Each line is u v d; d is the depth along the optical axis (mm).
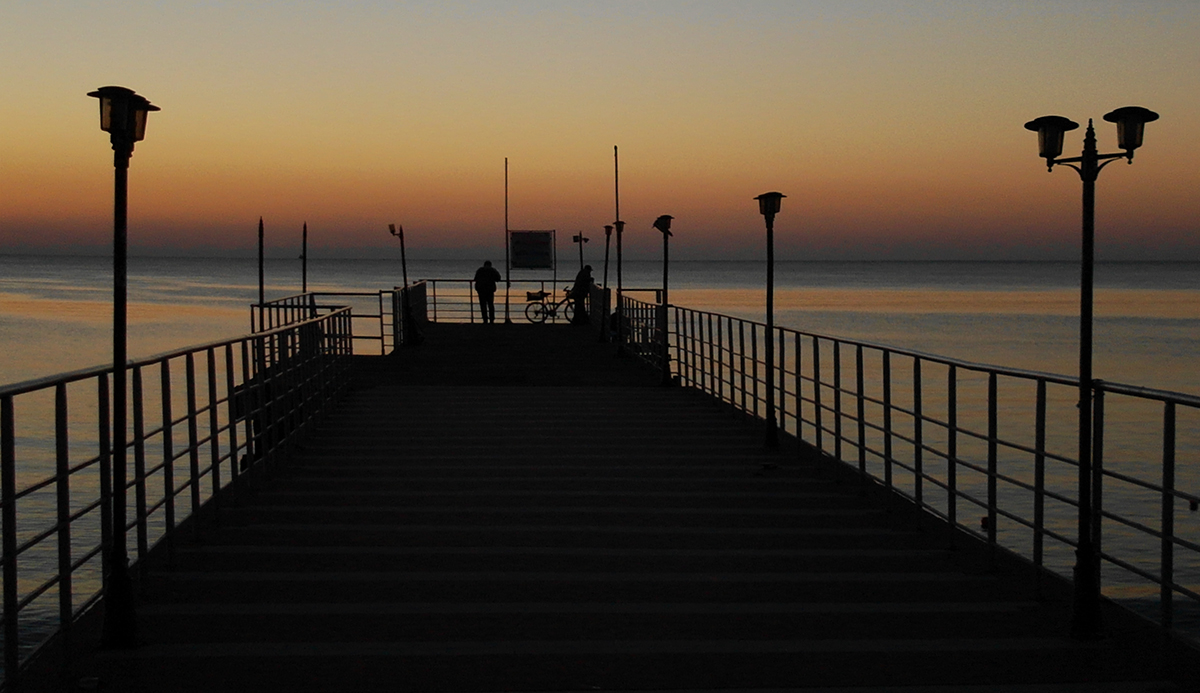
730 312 71375
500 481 8445
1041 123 4699
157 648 4523
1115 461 19250
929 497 16359
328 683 4152
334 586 5465
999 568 5863
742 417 11875
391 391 14570
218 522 6891
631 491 8062
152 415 21266
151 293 88312
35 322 51969
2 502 3854
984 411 26219
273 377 8836
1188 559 12750
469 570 5801
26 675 4215
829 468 8938
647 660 4445
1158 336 51562
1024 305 83000
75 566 4359
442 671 4289
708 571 5840
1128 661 4480
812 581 5641
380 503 7594
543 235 29031
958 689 4168
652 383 15672
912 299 94312
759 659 4469
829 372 34688
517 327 26172
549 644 4617
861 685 4199
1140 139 4461
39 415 22578
